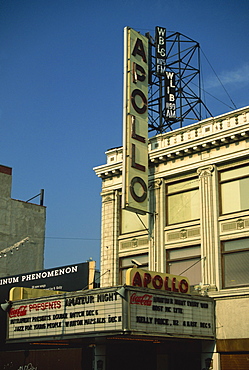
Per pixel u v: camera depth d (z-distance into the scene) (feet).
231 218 108.88
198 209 114.93
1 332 141.18
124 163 112.98
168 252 117.08
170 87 142.10
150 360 111.96
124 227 126.31
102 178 132.16
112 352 116.57
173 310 99.19
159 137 123.85
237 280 105.91
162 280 101.04
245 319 101.71
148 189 122.52
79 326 99.25
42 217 191.72
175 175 119.55
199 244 112.47
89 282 128.77
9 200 182.91
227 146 111.96
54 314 104.94
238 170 110.93
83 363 119.34
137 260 121.80
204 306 104.88
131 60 119.14
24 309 111.65
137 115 117.60
